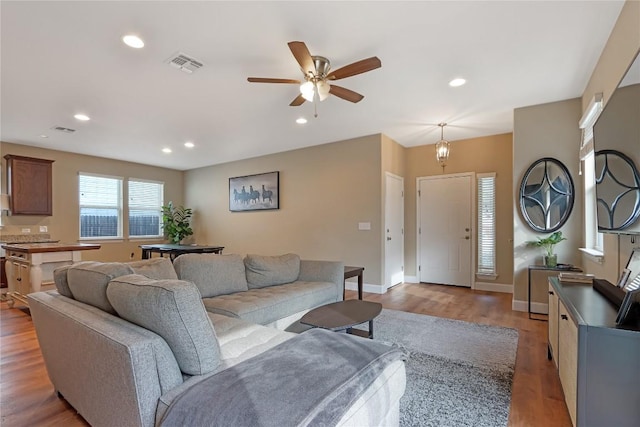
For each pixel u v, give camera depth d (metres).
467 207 5.48
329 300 3.40
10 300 4.20
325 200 5.62
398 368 1.39
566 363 1.82
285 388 1.08
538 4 2.08
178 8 2.09
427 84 3.26
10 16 2.13
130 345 1.21
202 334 1.33
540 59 2.77
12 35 2.35
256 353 1.54
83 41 2.45
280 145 5.74
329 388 1.09
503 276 5.16
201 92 3.41
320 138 5.31
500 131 5.00
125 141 5.37
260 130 4.83
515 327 3.34
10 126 4.50
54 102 3.63
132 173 7.11
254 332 1.80
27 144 5.49
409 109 3.97
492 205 5.27
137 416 1.21
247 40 2.46
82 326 1.48
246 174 6.79
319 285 3.33
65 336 1.63
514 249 3.92
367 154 5.17
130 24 2.25
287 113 4.09
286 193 6.14
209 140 5.35
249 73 2.99
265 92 3.43
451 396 2.02
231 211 7.05
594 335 1.46
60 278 1.98
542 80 3.17
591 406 1.47
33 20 2.18
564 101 3.65
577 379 1.50
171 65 2.83
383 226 5.10
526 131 3.84
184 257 2.90
